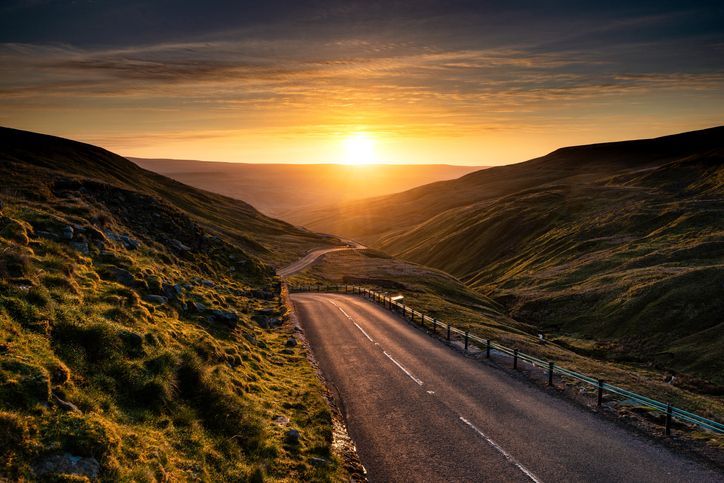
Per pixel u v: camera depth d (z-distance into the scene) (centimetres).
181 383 1328
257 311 3325
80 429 878
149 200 4519
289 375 2088
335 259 12356
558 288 8481
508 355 2734
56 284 1483
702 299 6141
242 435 1258
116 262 2147
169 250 3738
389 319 4153
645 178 17475
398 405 1867
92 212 2903
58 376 1012
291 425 1474
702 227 9488
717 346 5216
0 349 980
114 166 14575
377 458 1398
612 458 1359
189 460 1023
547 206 15812
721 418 2417
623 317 6412
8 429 785
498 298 9038
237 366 1861
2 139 11512
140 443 966
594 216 13225
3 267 1336
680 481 1216
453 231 17638
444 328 3694
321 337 3272
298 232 18038
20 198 2812
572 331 6662
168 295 2180
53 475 764
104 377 1136
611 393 1970
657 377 4850
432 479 1261
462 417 1722
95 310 1422
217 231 11806
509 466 1320
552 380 2186
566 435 1540
